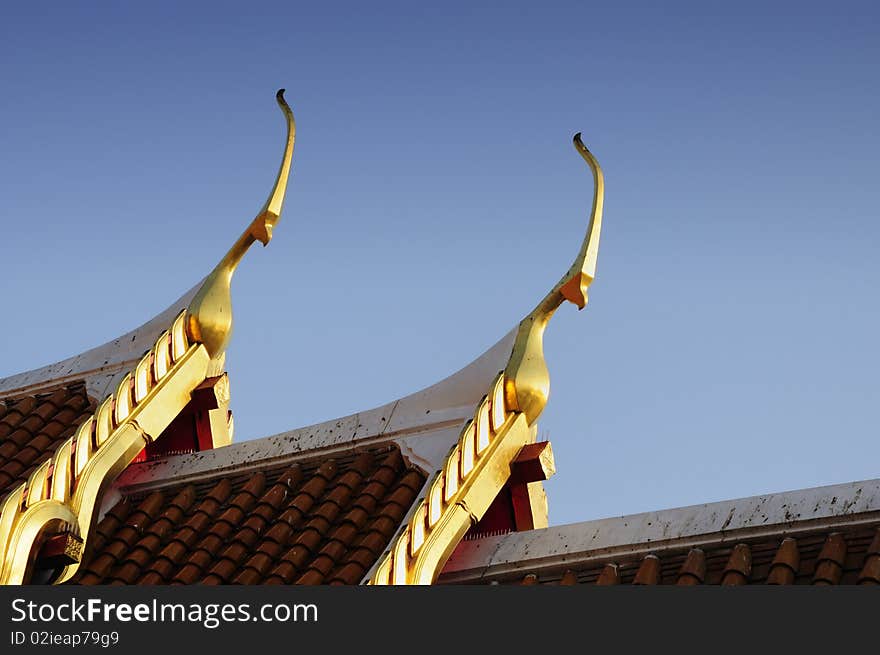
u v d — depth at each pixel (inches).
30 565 579.2
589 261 634.8
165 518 650.8
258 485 657.0
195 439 692.1
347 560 591.2
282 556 606.2
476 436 601.9
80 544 597.3
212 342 685.9
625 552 560.7
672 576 545.3
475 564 585.3
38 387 748.6
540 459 609.0
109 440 628.7
